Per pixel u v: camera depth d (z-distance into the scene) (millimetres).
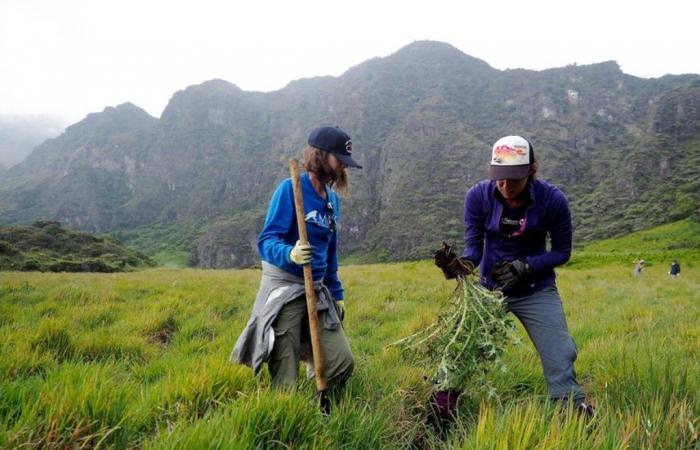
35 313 7965
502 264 3629
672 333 7117
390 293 12344
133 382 4027
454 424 3404
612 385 3809
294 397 3031
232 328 7309
